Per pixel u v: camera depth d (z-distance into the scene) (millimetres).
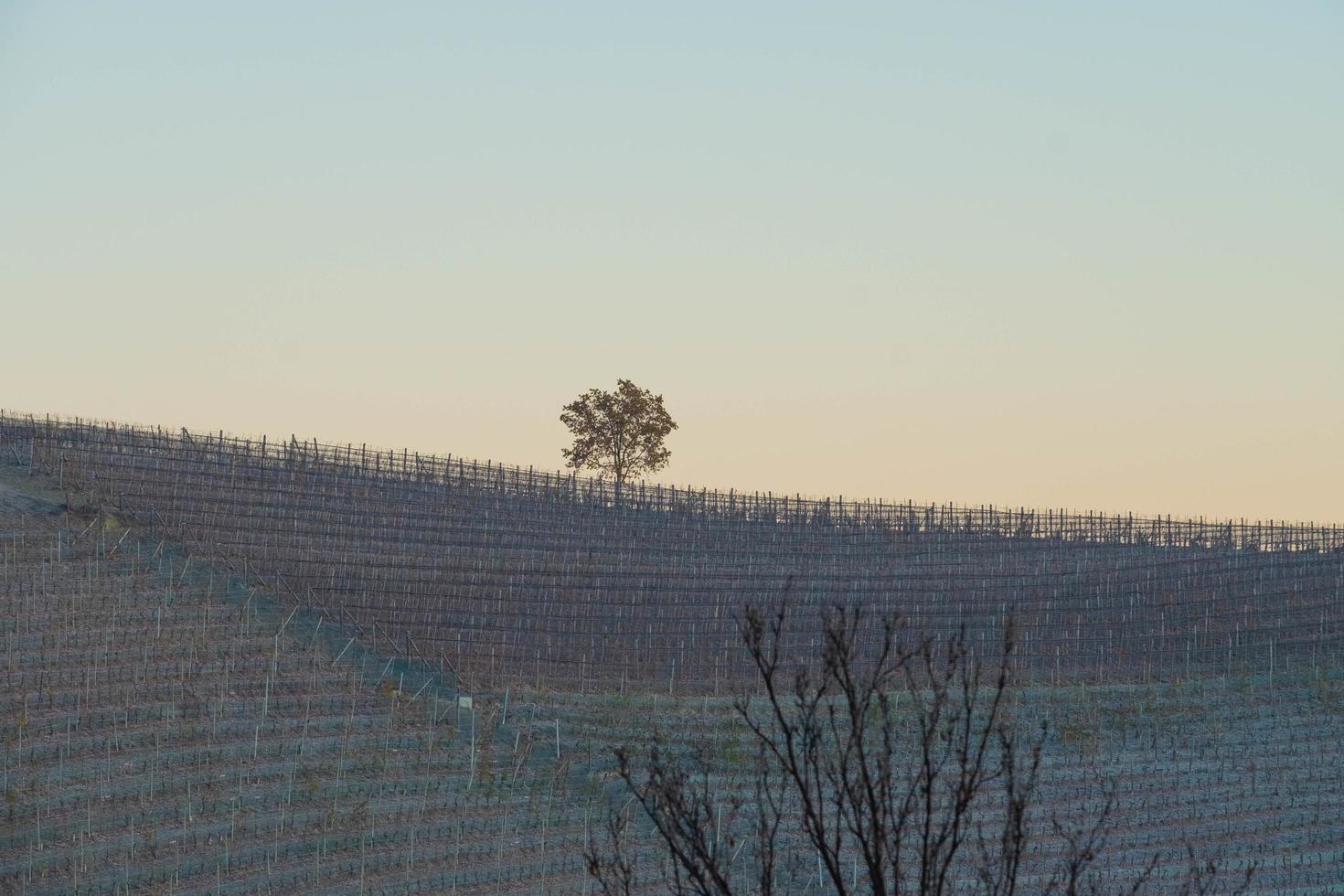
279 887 36656
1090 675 63219
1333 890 41438
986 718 53438
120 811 39938
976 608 72125
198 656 52750
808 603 71500
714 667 61312
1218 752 53531
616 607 68125
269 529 70500
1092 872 40625
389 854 39625
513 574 71250
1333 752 54125
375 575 66938
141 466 75375
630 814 44125
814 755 15844
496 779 46531
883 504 90938
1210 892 40125
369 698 52531
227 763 44406
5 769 41188
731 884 36031
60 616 53812
